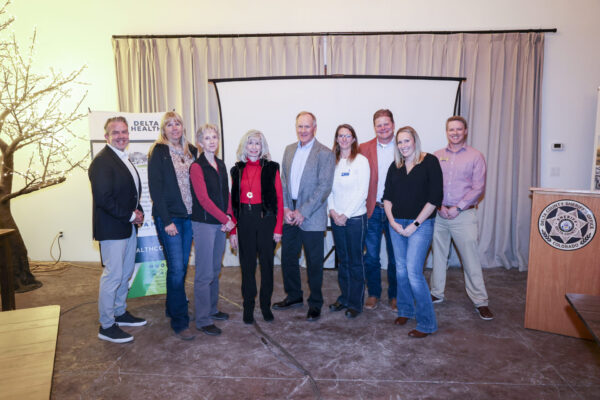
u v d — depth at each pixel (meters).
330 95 4.05
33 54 4.38
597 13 4.18
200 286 2.54
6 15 4.35
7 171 3.59
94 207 2.40
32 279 3.63
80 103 4.28
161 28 4.37
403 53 4.24
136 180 2.59
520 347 2.37
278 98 4.07
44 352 1.15
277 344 2.43
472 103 4.21
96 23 4.37
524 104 4.20
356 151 2.77
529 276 2.60
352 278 2.82
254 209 2.56
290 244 2.97
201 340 2.50
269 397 1.88
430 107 4.03
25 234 4.56
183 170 2.52
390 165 2.64
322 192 2.70
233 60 4.32
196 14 4.34
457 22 4.23
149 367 2.17
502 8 4.21
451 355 2.28
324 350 2.35
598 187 4.09
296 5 4.29
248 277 2.65
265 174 2.56
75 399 1.88
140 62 4.30
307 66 4.31
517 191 4.30
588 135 4.29
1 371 1.05
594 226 2.37
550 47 4.23
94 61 4.41
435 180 2.37
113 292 2.47
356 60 4.29
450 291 3.45
